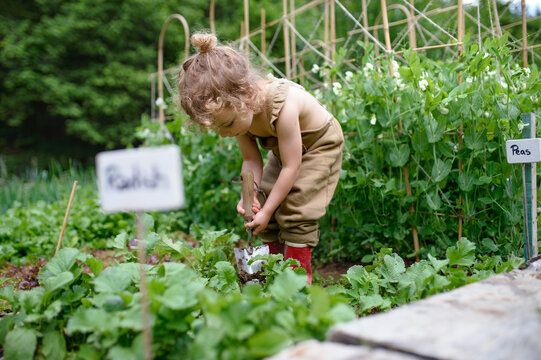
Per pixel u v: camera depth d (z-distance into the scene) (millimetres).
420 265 1882
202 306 1385
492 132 2488
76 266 1703
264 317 1303
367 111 2785
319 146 2318
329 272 2947
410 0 3418
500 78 2596
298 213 2252
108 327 1338
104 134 11773
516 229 2521
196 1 12055
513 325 1140
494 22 2938
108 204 1267
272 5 11852
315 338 1299
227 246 2414
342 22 7043
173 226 4109
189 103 2070
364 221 3021
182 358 1315
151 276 1715
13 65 11445
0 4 11750
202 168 3896
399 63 3324
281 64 7598
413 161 2723
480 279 1756
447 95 2439
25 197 5773
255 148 2510
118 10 11688
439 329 1138
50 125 13078
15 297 1637
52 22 11203
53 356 1445
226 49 2123
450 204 2674
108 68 11430
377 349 1079
